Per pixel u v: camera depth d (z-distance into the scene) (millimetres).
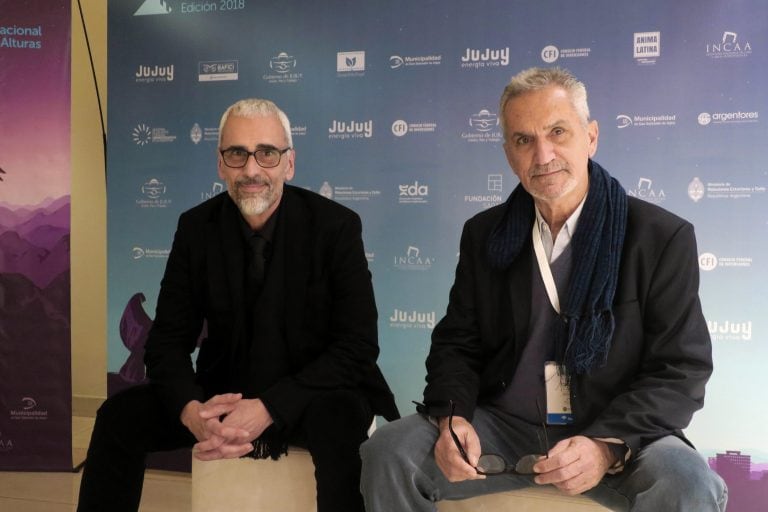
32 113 3158
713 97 2770
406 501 1681
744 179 2752
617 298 1778
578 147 1801
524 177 1836
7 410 3223
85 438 3752
